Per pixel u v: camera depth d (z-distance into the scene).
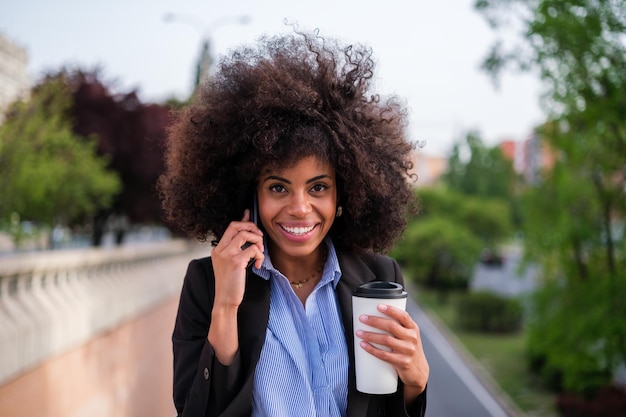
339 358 1.65
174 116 1.98
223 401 1.55
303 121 1.65
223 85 1.79
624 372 10.15
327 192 1.68
